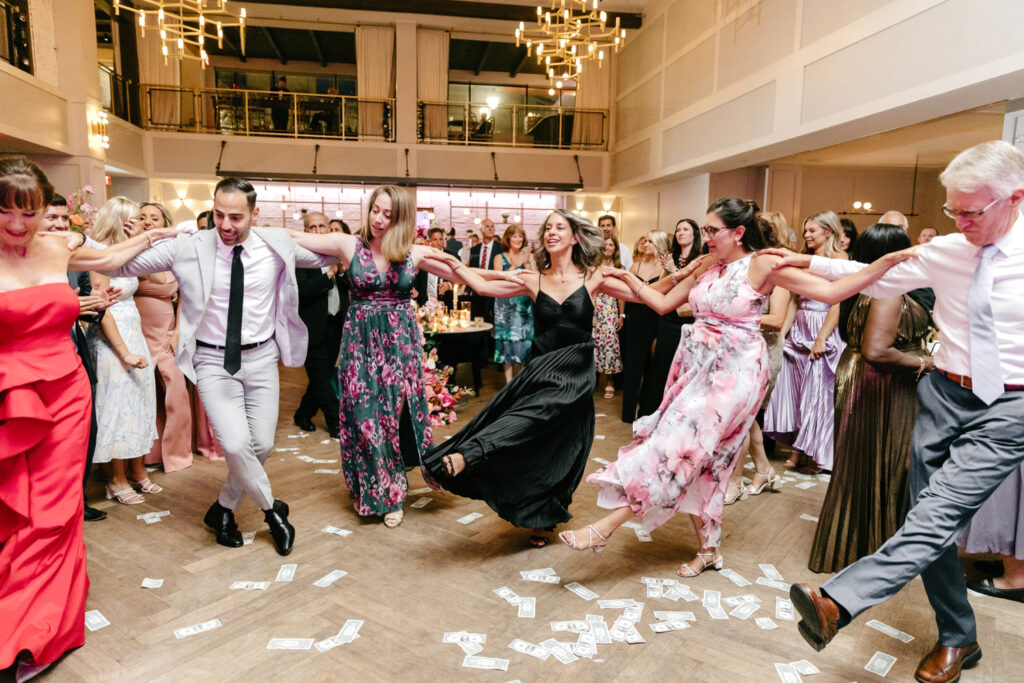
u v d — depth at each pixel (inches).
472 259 302.2
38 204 76.9
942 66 253.6
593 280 117.3
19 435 79.2
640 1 531.5
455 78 849.5
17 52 376.5
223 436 105.6
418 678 78.2
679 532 125.4
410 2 565.6
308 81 849.5
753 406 99.8
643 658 83.0
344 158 584.4
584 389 113.9
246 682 77.0
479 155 605.0
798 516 134.0
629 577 105.7
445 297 303.9
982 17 236.2
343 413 124.3
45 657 77.4
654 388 172.7
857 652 85.4
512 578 104.4
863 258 104.8
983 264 71.1
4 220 75.4
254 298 107.7
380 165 590.6
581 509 136.8
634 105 565.6
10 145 390.9
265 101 579.5
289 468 159.5
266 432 111.8
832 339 158.6
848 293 85.8
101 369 128.3
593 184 622.2
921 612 96.1
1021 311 69.4
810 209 556.7
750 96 381.7
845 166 534.3
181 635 86.2
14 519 81.9
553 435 114.2
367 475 123.3
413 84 598.9
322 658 82.0
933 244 76.9
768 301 139.6
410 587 100.7
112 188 554.6
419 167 596.1
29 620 77.3
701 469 104.0
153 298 151.6
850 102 303.0
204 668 79.6
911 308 103.1
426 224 217.6
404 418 129.5
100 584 100.2
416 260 124.7
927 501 70.7
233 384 107.7
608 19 541.3
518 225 264.4
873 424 105.0
